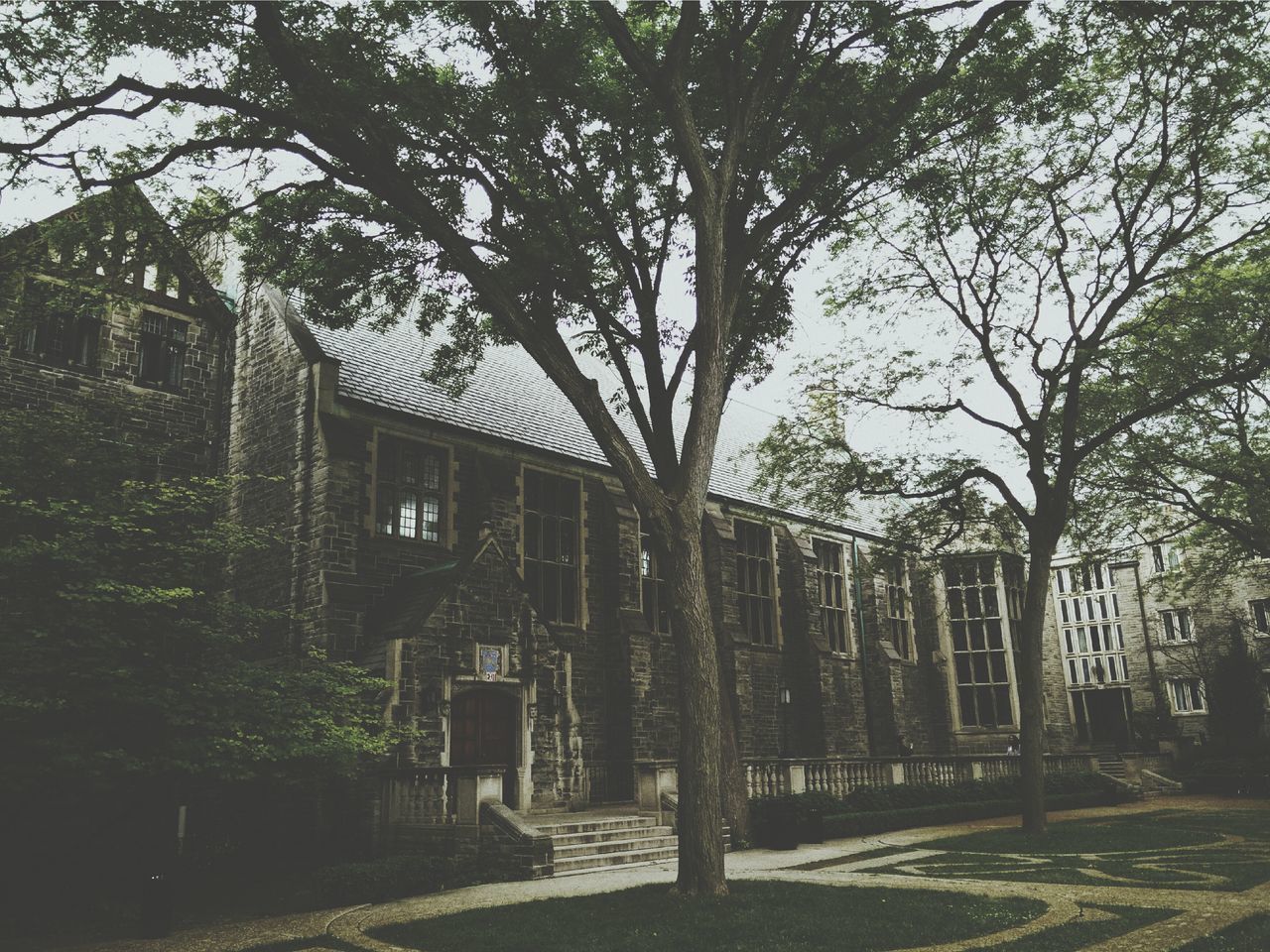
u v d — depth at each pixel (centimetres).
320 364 2058
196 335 2117
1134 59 1884
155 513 1452
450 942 994
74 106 1185
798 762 2244
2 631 1210
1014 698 3859
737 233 1424
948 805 2470
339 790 1783
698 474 1246
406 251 1539
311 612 1908
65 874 1502
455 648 1897
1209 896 1132
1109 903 1106
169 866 1559
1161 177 2041
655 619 2673
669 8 1520
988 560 2705
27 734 1205
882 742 3475
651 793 1973
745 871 1520
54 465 1452
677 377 1571
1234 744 3950
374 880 1350
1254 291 2062
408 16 1313
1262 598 4678
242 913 1307
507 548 2275
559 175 1527
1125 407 2459
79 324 1933
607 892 1255
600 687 2439
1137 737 4834
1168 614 5181
